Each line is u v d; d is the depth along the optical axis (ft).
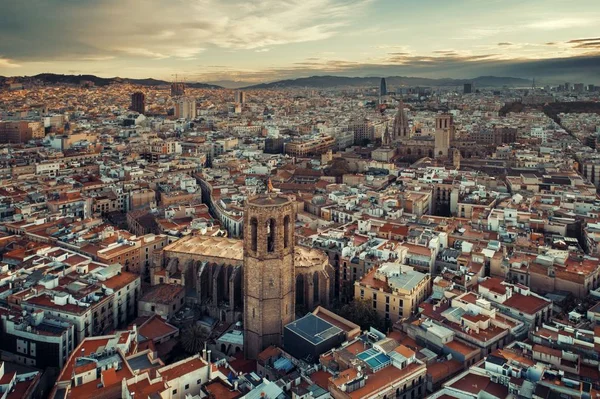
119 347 636.07
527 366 580.30
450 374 620.08
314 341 652.48
